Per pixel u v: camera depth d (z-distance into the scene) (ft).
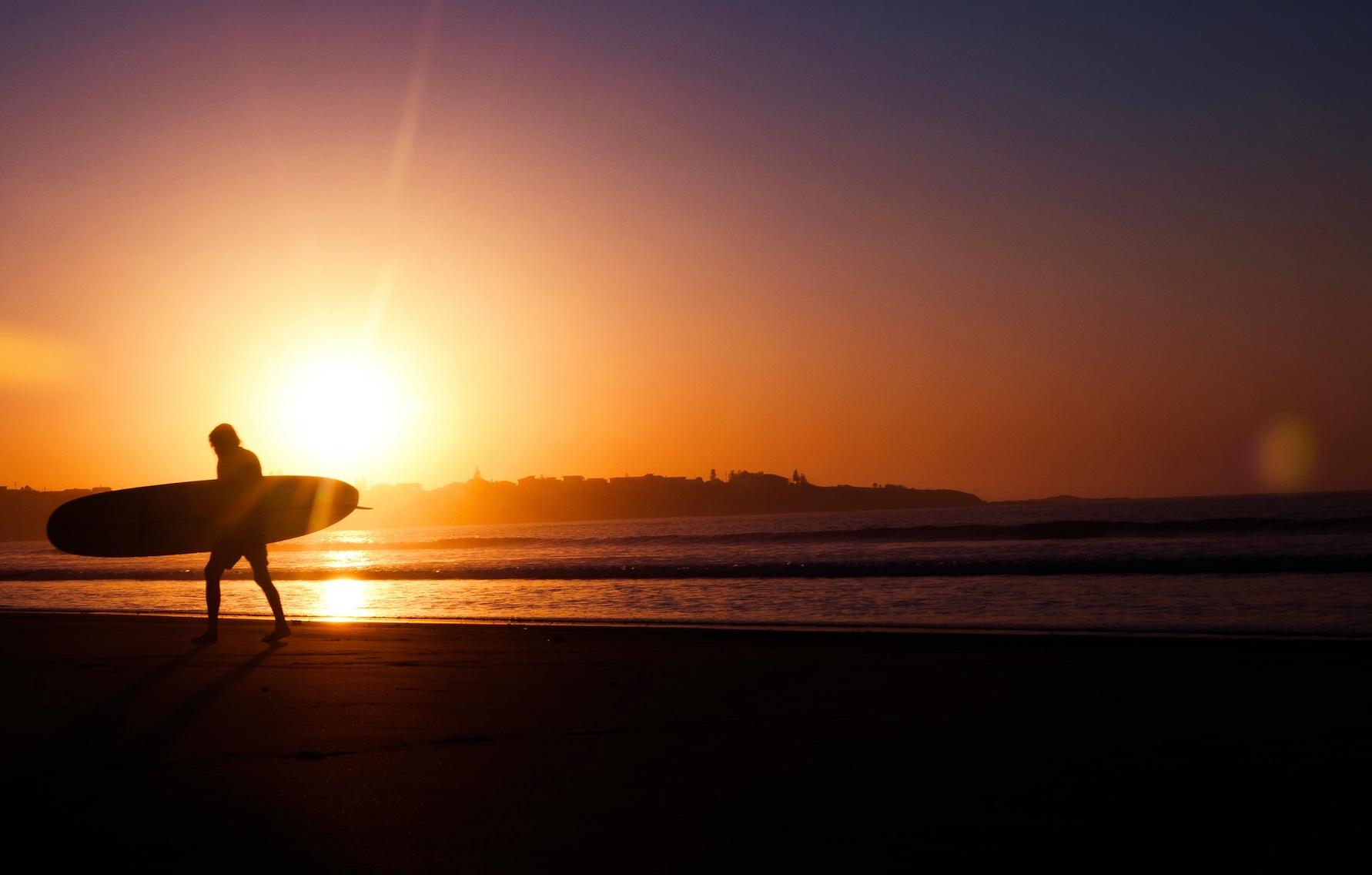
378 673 21.83
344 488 34.68
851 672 21.08
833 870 9.39
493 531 514.68
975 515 410.72
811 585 62.08
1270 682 18.61
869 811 11.28
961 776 12.69
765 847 10.09
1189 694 17.78
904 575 69.77
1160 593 50.26
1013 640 24.90
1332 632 29.89
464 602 55.57
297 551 279.08
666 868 9.52
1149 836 10.20
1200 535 127.75
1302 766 12.71
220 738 15.46
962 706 17.30
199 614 39.32
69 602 61.11
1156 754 13.56
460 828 10.85
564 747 14.71
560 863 9.70
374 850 10.12
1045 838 10.23
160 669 22.77
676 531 299.38
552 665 22.85
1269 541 103.40
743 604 50.14
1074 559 76.38
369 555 194.80
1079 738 14.65
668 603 51.57
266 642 27.50
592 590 63.98
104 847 10.27
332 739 15.35
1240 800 11.39
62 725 16.49
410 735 15.60
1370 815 10.69
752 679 20.47
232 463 28.14
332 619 34.55
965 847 10.01
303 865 9.68
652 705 17.94
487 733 15.75
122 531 31.30
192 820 11.21
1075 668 20.93
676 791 12.26
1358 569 62.64
